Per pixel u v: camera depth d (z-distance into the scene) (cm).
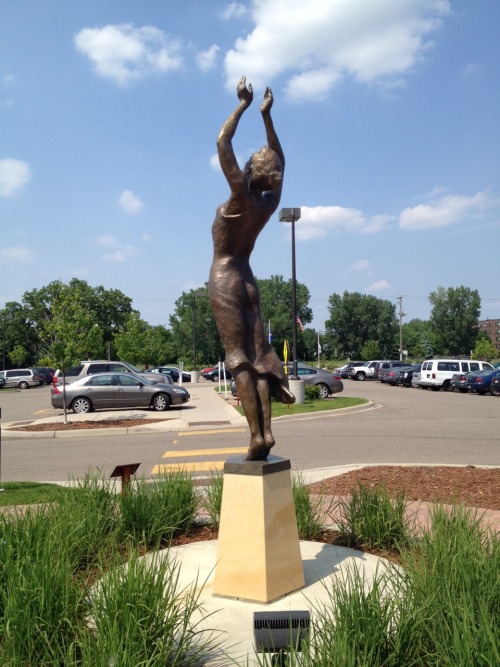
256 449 459
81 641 314
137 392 2161
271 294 11212
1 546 398
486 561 353
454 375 3372
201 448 1290
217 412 2092
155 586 333
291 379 2177
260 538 443
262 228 482
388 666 292
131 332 5362
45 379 5947
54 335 1856
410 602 326
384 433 1461
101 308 9362
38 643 320
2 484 900
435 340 9875
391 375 4238
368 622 300
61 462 1180
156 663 292
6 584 363
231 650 359
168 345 10156
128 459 1181
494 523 599
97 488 609
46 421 1877
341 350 11519
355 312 11350
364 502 568
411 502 670
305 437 1397
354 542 568
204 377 5612
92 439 1551
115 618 302
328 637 309
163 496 609
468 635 272
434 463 1030
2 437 1627
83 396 2153
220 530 461
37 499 769
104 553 479
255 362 469
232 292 467
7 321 9906
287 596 449
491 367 3481
